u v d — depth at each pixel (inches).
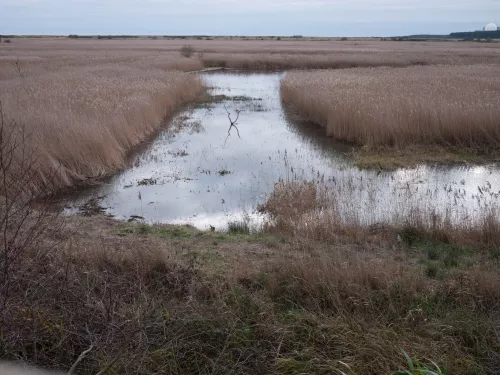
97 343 136.0
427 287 190.4
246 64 1637.6
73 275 173.9
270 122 699.4
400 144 522.3
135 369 131.3
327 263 199.9
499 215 287.7
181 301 177.3
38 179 366.0
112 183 410.6
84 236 249.1
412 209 299.3
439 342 152.4
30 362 134.1
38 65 1160.2
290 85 876.6
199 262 215.5
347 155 503.2
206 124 685.3
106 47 2527.1
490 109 517.0
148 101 661.3
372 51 2105.1
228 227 305.0
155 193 384.8
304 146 550.9
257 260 223.9
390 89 709.9
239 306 169.8
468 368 140.8
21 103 522.3
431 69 1139.3
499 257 231.8
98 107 550.3
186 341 146.9
